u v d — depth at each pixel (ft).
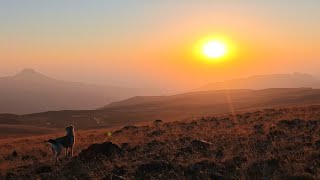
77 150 80.79
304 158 50.70
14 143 122.83
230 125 100.01
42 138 136.26
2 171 63.72
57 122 433.07
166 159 59.21
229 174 47.01
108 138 100.94
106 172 52.70
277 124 88.63
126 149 72.18
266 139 69.10
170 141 77.51
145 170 50.98
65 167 60.70
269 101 463.83
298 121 89.76
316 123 86.43
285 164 48.16
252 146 63.62
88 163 61.21
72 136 69.87
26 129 324.60
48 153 82.84
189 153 61.67
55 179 53.42
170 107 533.14
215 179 45.68
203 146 66.59
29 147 98.58
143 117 422.00
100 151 67.46
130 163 58.23
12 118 473.67
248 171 46.93
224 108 443.73
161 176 47.60
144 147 72.79
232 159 53.83
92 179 49.67
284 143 62.80
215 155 58.75
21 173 60.59
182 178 46.44
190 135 84.79
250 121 104.88
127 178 48.11
